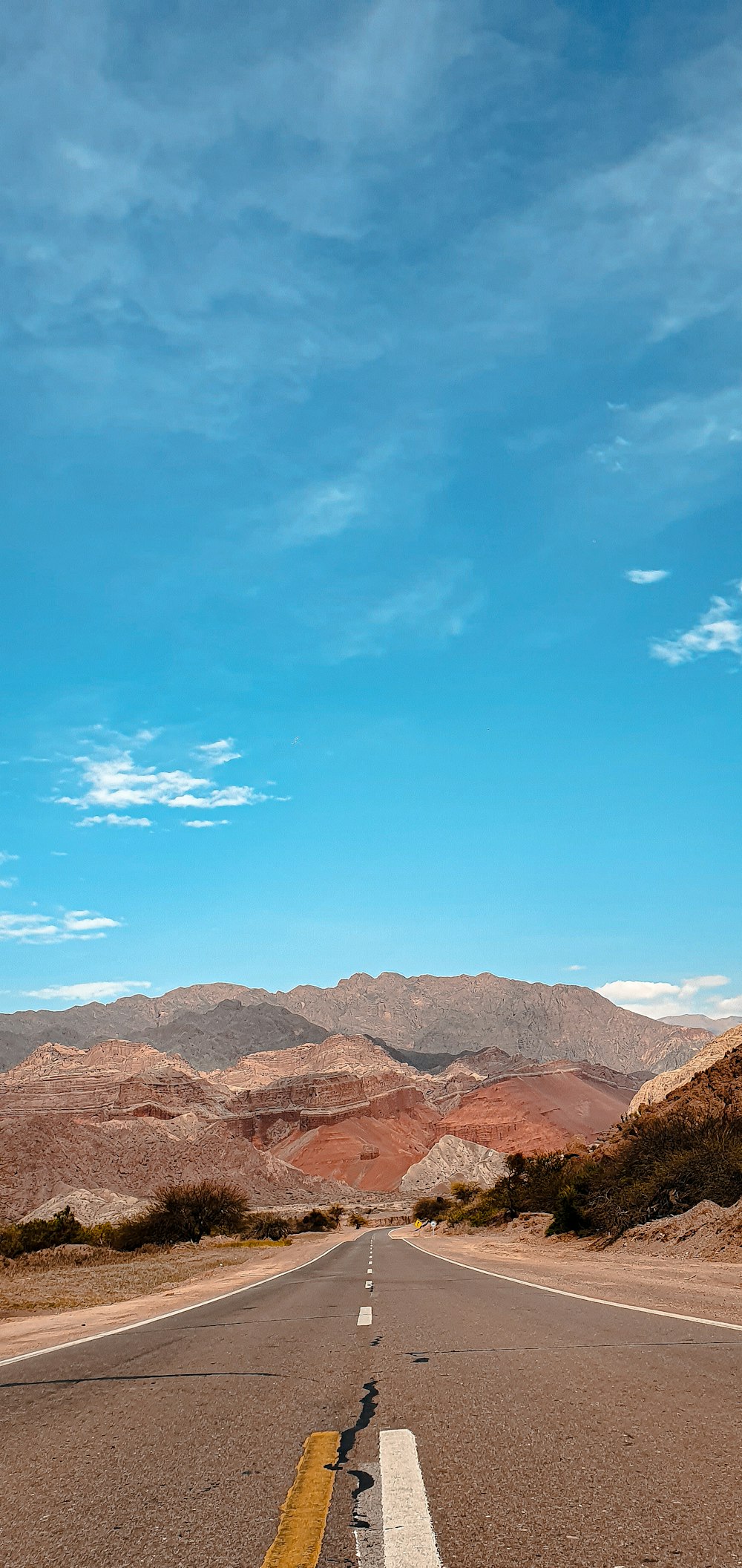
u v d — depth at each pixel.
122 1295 23.84
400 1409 6.45
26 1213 103.25
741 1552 3.66
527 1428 5.69
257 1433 6.02
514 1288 16.25
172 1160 145.62
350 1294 17.30
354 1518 4.24
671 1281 16.84
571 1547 3.76
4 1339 13.30
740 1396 6.25
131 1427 6.37
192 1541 4.10
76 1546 4.12
